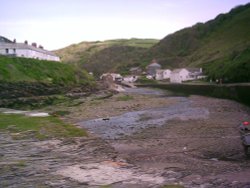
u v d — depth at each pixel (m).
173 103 57.03
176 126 32.50
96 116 40.97
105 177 14.84
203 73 168.00
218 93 80.06
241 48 163.75
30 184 13.81
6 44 98.56
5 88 59.91
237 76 121.25
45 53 114.25
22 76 70.06
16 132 25.33
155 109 48.25
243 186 13.76
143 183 13.93
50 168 16.36
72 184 13.78
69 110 46.56
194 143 24.52
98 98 67.06
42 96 62.34
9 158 18.27
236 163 18.50
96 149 21.36
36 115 35.09
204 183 14.12
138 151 22.03
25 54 99.00
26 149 20.44
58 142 22.67
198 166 17.58
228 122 34.31
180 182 14.22
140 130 30.75
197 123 34.03
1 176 14.91
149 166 17.48
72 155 19.44
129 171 16.11
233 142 24.58
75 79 90.62
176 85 136.88
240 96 68.81
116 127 32.69
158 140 25.95
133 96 74.62
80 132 26.70
